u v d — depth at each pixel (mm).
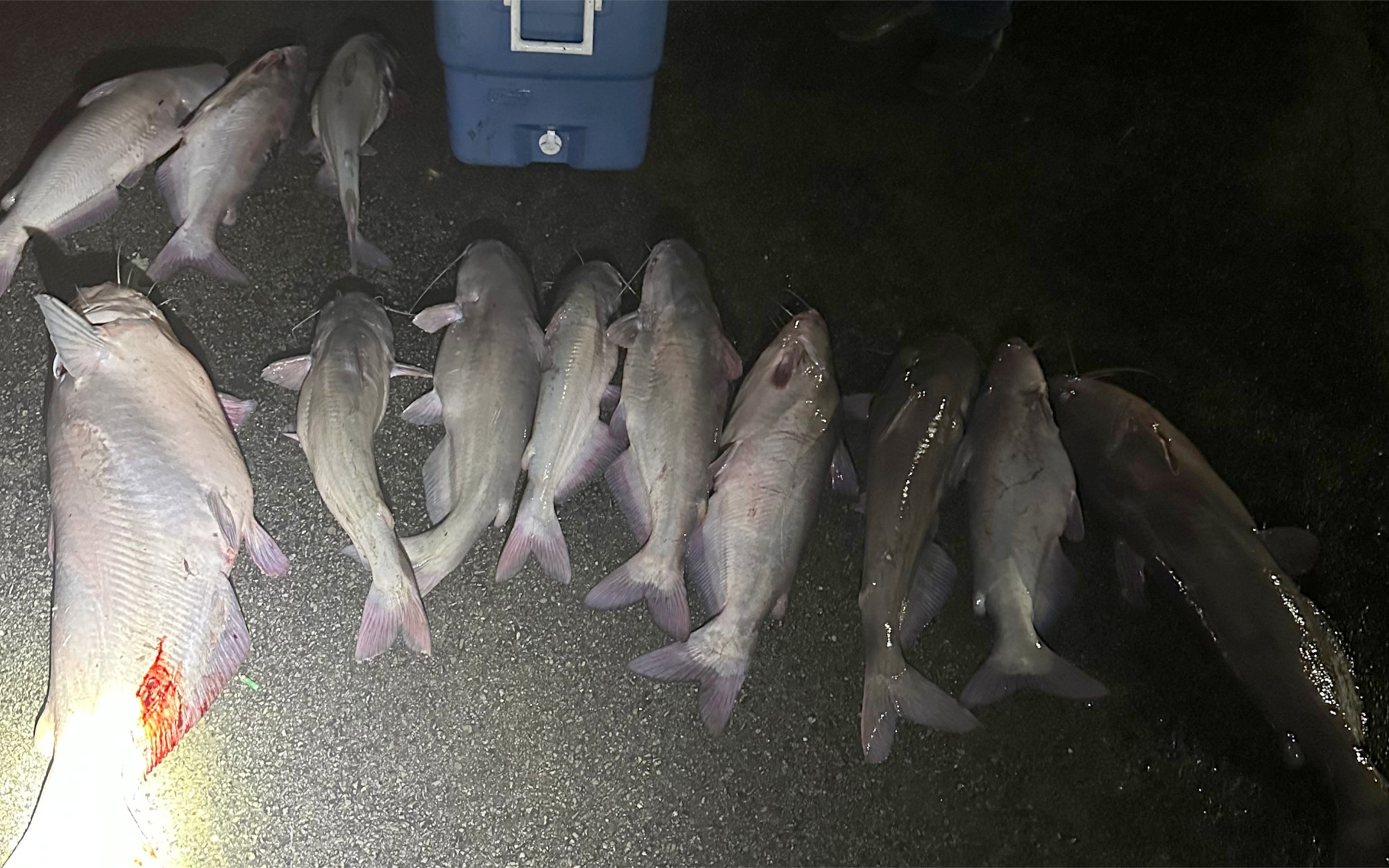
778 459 1633
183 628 1467
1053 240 1999
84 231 1766
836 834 1664
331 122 1696
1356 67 2170
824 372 1678
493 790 1619
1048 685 1646
